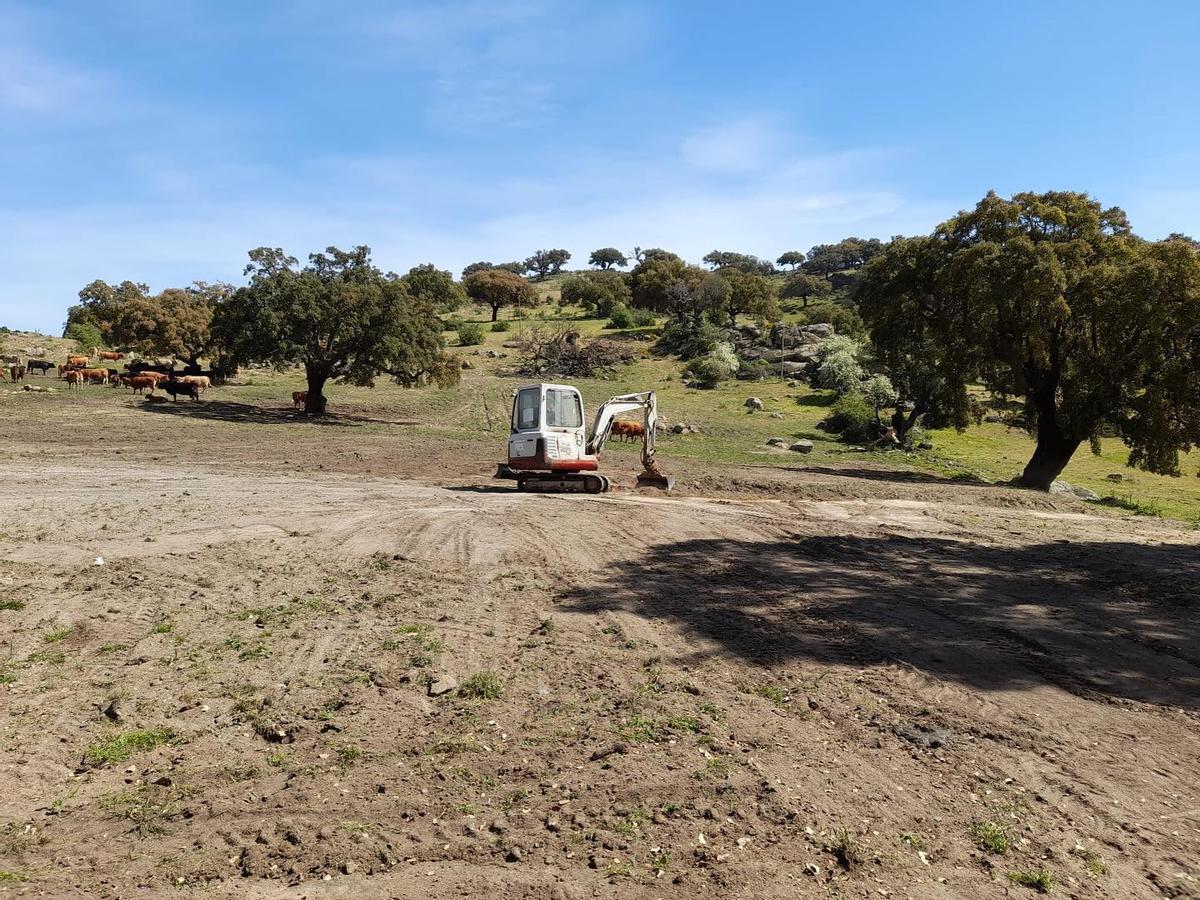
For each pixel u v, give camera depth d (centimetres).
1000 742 615
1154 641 880
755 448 3706
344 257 4222
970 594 1070
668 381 5872
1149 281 2497
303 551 1148
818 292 11900
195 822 470
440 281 4528
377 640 792
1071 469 3678
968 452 3991
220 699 648
